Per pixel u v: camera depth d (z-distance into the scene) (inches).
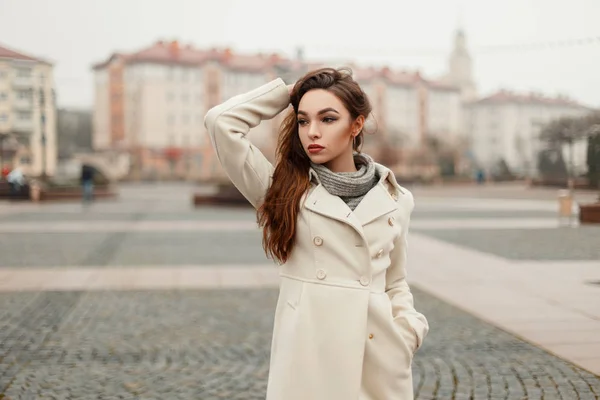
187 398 167.3
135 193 1684.3
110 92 3132.4
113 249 489.7
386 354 84.2
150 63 3078.2
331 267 83.0
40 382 179.8
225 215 860.6
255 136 2391.7
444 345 219.0
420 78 3695.9
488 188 2028.8
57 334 234.1
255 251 477.7
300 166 85.5
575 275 364.5
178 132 3137.3
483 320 257.0
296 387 81.0
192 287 334.0
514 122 3801.7
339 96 81.5
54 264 411.2
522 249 477.4
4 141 1562.5
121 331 239.3
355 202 85.0
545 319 257.3
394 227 86.7
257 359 203.3
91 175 1172.5
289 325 83.6
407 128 3651.6
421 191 1817.2
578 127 1358.3
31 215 855.1
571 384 176.6
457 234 591.8
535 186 1861.5
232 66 3181.6
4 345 218.4
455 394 170.1
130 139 3102.9
